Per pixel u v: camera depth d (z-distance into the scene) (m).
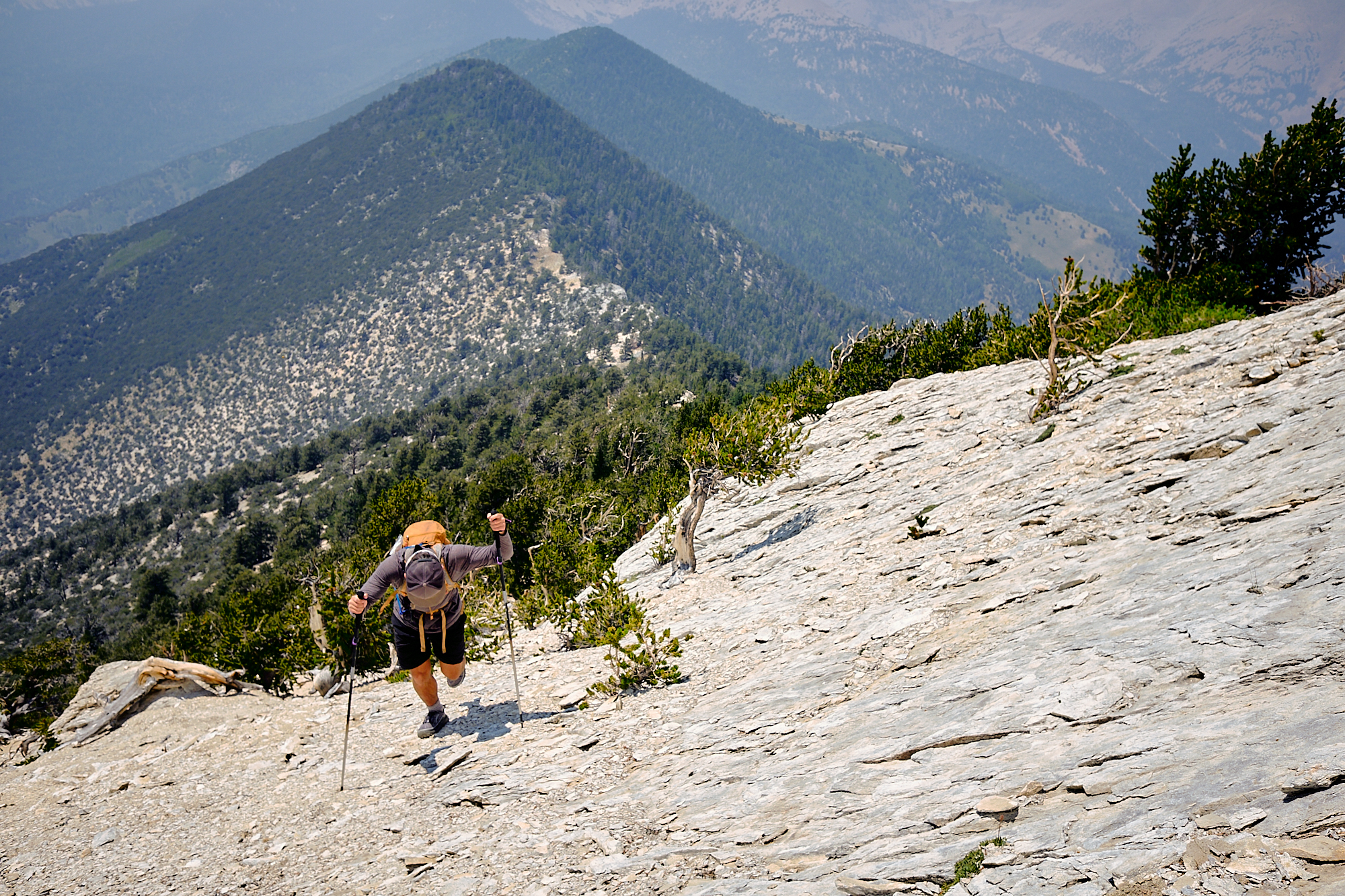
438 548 7.07
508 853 4.89
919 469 14.59
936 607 7.29
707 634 9.66
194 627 27.95
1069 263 13.72
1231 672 3.73
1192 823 2.78
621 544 43.53
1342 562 4.21
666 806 5.02
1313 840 2.45
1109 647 4.61
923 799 3.89
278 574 52.66
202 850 5.87
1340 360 9.53
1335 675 3.28
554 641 11.84
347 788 6.55
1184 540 6.20
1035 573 7.12
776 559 13.31
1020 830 3.26
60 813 6.96
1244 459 7.66
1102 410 12.24
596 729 6.81
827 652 7.23
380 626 13.41
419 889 4.74
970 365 25.56
